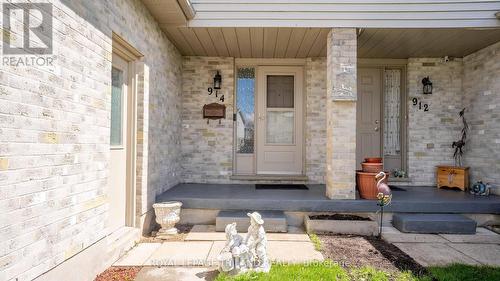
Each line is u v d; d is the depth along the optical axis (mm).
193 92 6004
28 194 1989
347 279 2730
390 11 4539
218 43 5301
